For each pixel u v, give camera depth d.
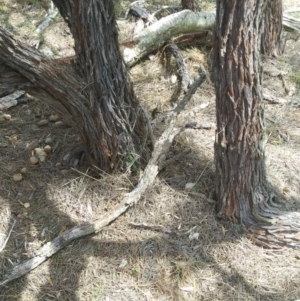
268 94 4.07
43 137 3.63
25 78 2.82
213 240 2.87
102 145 3.09
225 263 2.76
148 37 4.30
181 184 3.18
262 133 2.74
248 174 2.78
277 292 2.62
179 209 3.04
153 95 4.05
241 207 2.88
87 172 3.27
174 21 4.38
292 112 3.90
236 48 2.44
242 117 2.61
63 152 3.46
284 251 2.81
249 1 2.32
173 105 3.93
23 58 2.71
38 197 3.15
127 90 3.01
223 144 2.73
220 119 2.70
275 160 3.41
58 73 2.81
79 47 2.80
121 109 3.00
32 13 5.27
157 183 3.17
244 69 2.48
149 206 3.05
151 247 2.83
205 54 4.63
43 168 3.35
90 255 2.82
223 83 2.57
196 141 3.52
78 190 3.15
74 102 2.92
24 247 2.88
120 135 3.07
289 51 4.67
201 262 2.76
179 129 3.39
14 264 2.79
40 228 2.97
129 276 2.71
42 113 3.89
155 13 4.99
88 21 2.67
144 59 4.47
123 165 3.19
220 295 2.61
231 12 2.37
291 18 4.97
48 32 4.89
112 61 2.85
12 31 4.89
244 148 2.70
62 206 3.09
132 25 4.98
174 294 2.61
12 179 3.27
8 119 3.81
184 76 4.12
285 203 3.08
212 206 3.04
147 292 2.63
